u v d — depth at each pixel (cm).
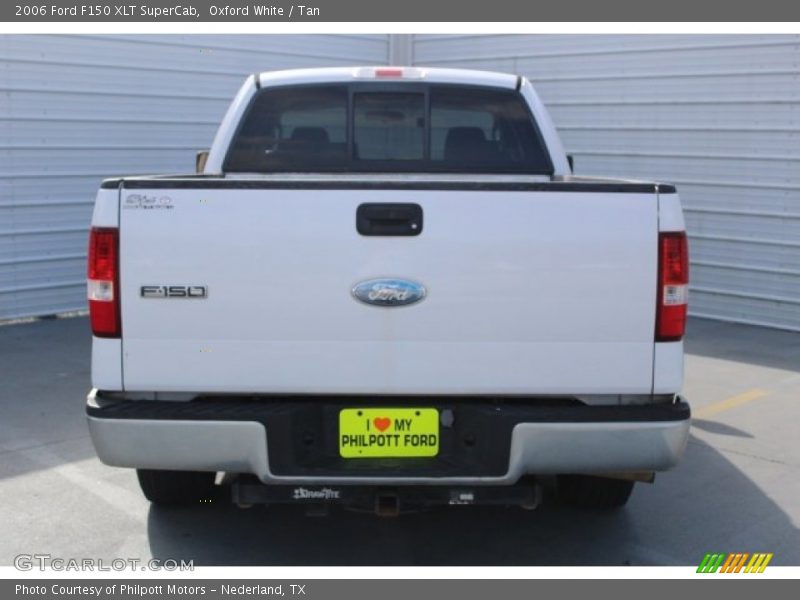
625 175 1022
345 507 356
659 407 324
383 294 317
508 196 316
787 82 885
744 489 471
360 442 329
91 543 398
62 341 819
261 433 320
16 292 905
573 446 322
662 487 473
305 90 490
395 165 493
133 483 470
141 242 316
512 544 401
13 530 411
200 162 526
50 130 909
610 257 318
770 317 924
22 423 573
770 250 917
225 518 427
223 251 316
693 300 982
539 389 322
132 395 327
